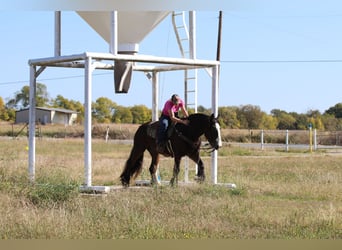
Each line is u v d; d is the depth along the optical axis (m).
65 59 17.39
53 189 14.73
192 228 11.77
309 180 20.56
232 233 11.57
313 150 45.53
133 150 18.45
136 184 19.39
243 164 28.52
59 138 57.28
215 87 19.09
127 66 18.36
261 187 18.25
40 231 11.24
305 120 84.75
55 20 18.30
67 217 12.27
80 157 30.91
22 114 100.81
